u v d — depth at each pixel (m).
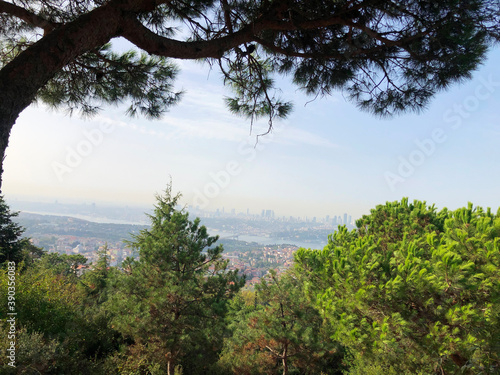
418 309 3.63
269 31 3.14
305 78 3.58
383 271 3.80
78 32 1.78
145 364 8.65
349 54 2.86
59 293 8.50
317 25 2.60
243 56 3.07
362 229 5.60
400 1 2.45
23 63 1.59
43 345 5.22
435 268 3.40
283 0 2.51
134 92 3.81
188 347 9.66
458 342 3.22
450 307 3.43
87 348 8.24
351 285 3.75
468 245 3.59
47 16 3.00
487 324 3.25
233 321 10.66
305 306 8.64
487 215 4.19
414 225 4.85
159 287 9.51
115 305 9.80
